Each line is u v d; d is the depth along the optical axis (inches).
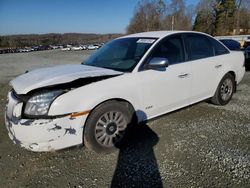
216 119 164.2
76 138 111.9
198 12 2486.5
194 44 163.8
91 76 116.0
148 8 2640.3
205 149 123.8
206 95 173.9
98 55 158.9
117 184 99.0
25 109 105.6
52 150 108.3
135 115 132.0
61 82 108.5
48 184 100.0
